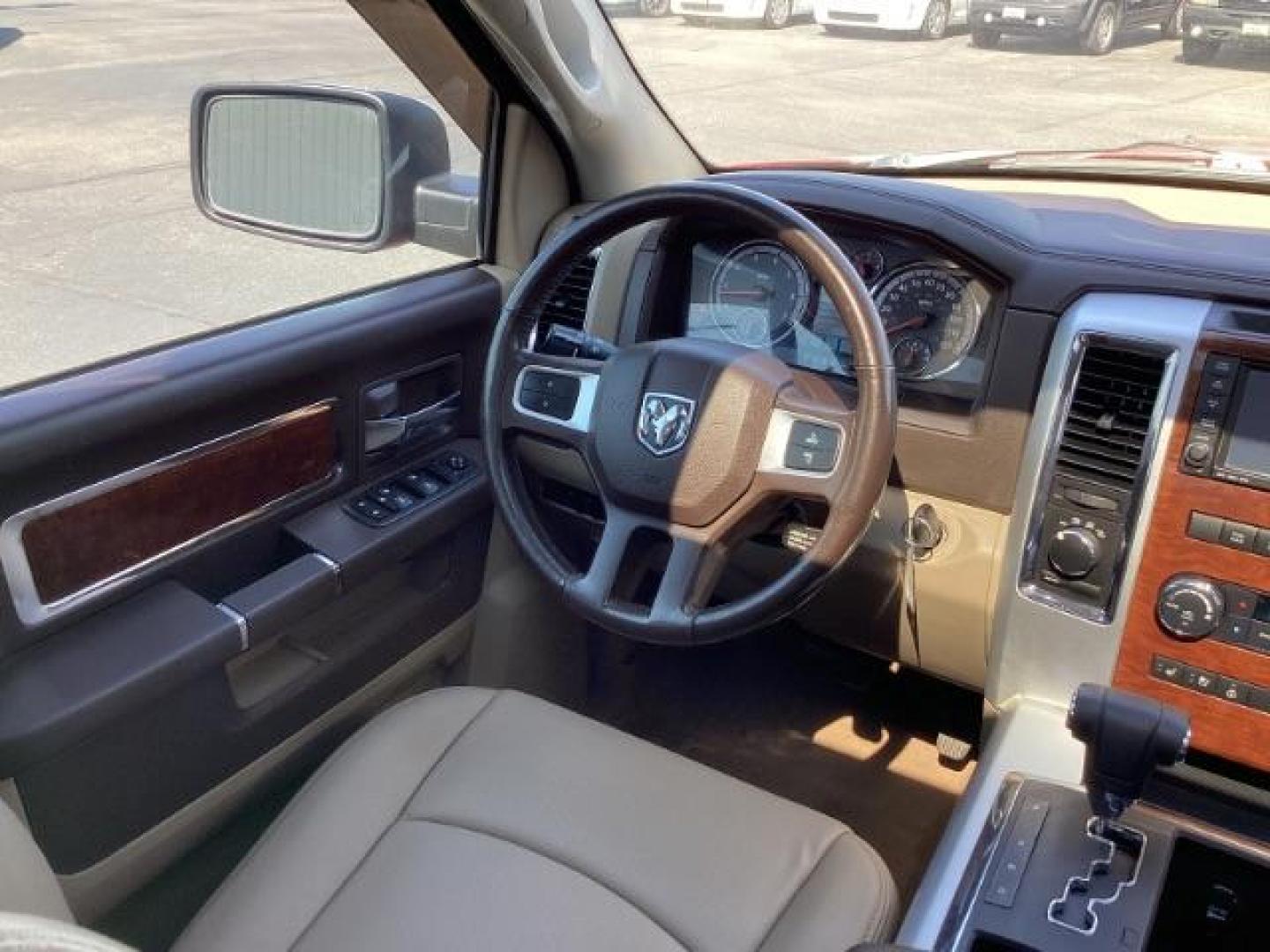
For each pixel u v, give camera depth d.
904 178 2.06
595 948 1.22
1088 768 1.27
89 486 1.45
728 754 2.26
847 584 1.87
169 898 1.70
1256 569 1.42
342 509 1.82
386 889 1.27
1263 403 1.40
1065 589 1.54
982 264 1.65
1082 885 1.26
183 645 1.49
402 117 1.86
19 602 1.40
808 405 1.46
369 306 1.84
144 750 1.50
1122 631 1.51
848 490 1.42
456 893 1.27
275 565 1.76
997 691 1.63
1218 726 1.48
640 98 2.12
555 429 1.58
